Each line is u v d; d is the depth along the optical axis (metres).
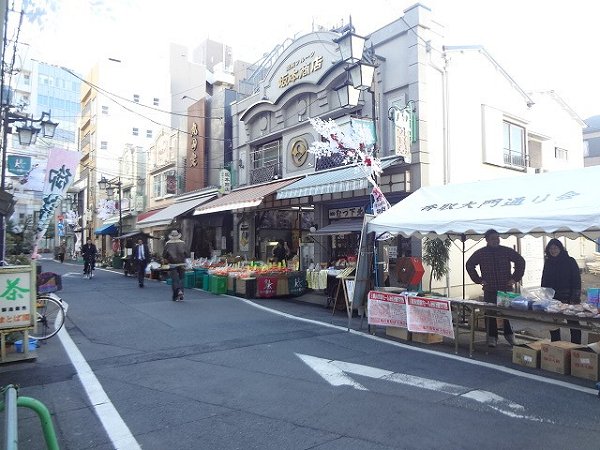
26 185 14.22
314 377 5.63
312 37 14.59
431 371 5.92
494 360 6.51
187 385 5.33
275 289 13.29
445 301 7.04
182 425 4.21
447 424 4.21
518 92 15.47
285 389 5.19
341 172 12.56
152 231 27.41
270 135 16.94
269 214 18.16
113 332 8.23
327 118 14.11
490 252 7.47
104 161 40.41
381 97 12.53
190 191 22.67
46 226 8.56
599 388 4.96
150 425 4.21
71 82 54.78
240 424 4.22
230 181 19.42
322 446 3.77
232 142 20.22
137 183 30.73
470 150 13.26
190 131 23.09
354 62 9.88
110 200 30.84
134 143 41.84
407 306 7.53
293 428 4.13
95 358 6.50
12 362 6.22
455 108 12.78
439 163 12.17
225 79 28.80
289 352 6.85
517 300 6.37
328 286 11.52
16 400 2.09
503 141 14.78
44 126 12.54
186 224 22.70
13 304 6.25
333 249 14.12
